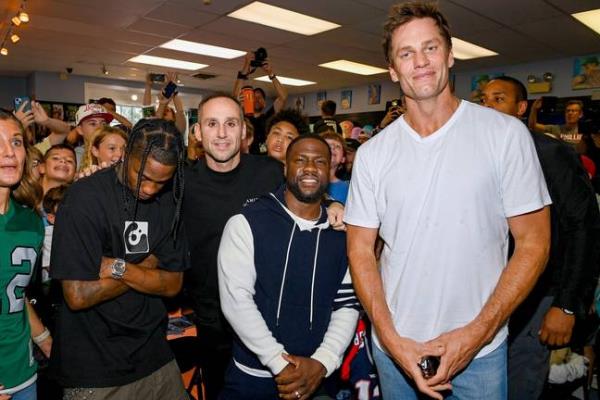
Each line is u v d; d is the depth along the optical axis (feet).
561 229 4.95
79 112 9.82
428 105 3.90
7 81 32.35
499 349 4.05
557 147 4.83
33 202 4.76
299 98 38.04
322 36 19.53
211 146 5.54
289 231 4.82
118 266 4.35
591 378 7.42
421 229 3.91
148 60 25.30
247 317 4.60
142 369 4.69
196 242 5.75
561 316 4.81
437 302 3.91
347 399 5.98
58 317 4.57
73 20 17.72
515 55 22.58
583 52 21.85
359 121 33.68
